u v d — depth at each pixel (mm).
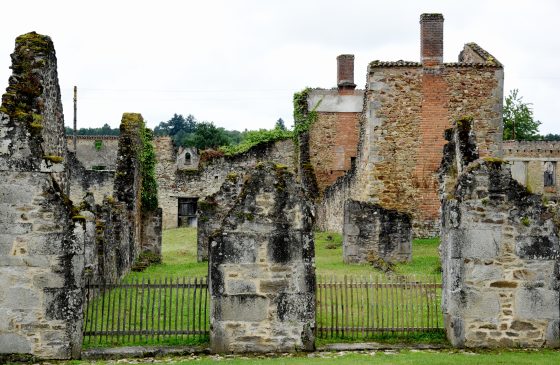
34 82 13633
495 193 13453
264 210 13289
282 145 46375
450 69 31641
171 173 46062
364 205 24109
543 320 13359
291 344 13148
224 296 13133
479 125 31734
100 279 17406
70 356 12789
